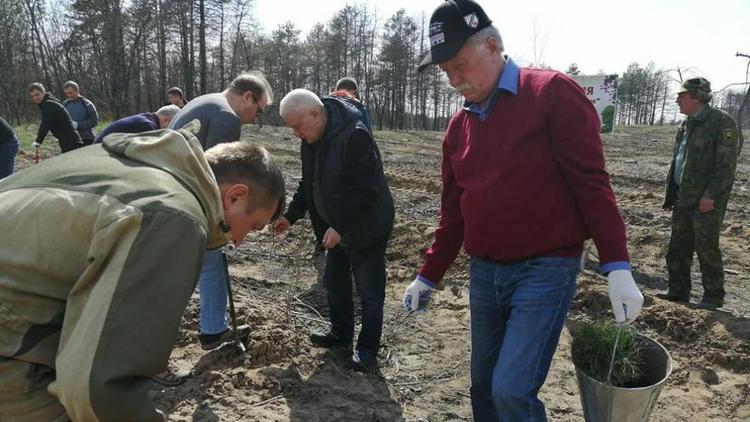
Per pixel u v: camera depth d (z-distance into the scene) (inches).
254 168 61.8
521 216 82.2
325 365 140.4
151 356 49.0
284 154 590.2
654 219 319.0
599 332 91.8
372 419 119.4
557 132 79.0
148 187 51.6
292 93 125.0
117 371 46.9
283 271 214.2
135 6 1381.6
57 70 1455.5
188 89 1496.1
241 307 159.5
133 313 47.8
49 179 53.4
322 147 128.0
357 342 144.2
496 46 82.3
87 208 50.4
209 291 130.0
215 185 57.1
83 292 49.8
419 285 102.9
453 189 98.4
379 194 132.0
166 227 49.5
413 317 177.8
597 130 80.3
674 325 171.3
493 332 93.0
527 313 82.5
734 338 162.9
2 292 50.9
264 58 1785.2
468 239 90.4
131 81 1582.2
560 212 81.8
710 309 183.8
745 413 131.6
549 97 79.3
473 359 96.3
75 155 56.7
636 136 1243.2
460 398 132.4
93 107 372.8
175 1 1412.4
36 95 316.2
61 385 47.0
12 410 53.9
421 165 558.6
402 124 2075.5
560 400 132.6
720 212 186.9
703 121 185.6
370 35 2023.9
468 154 87.3
